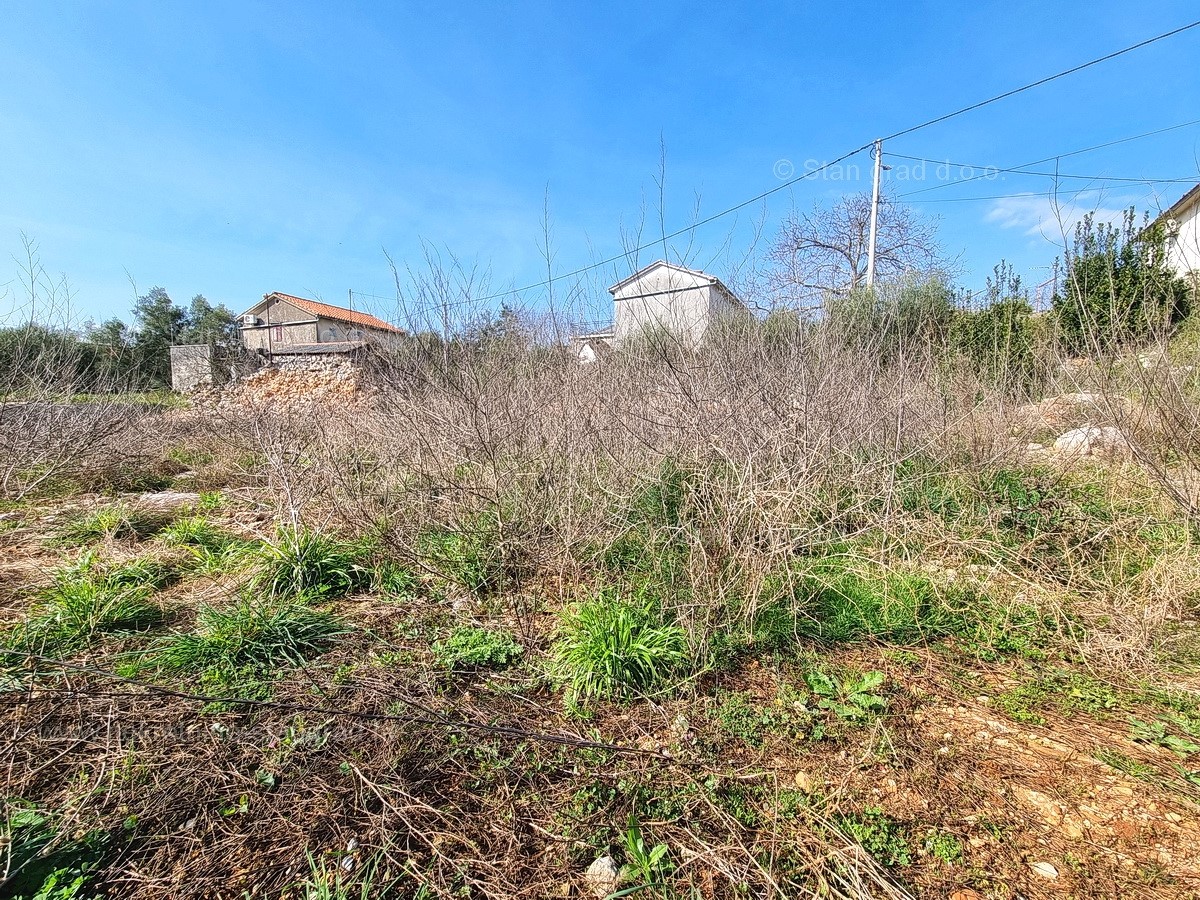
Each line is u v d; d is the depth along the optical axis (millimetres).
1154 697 2088
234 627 2363
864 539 3146
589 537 3023
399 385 4449
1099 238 4062
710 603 2381
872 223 12773
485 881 1364
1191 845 1448
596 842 1478
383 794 1586
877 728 1940
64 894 1257
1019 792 1653
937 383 4312
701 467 3045
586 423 3531
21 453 4988
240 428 6418
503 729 1768
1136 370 3279
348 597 2979
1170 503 3201
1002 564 2957
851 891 1331
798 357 3770
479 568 3160
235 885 1337
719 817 1562
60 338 6035
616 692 2113
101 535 3779
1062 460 4000
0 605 2699
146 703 1946
